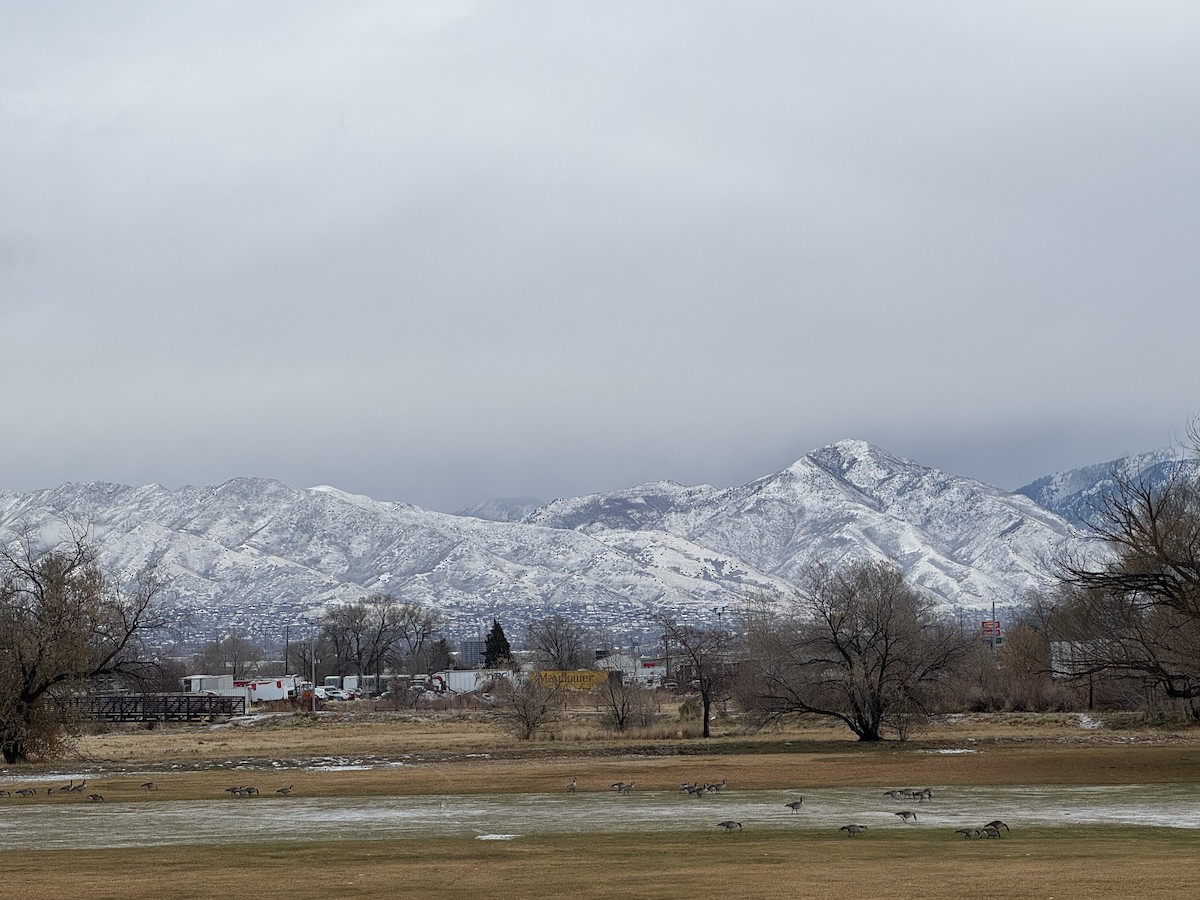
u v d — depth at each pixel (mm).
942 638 87750
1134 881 26000
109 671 79438
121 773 69062
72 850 37812
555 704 107875
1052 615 117562
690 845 36031
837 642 84750
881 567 90625
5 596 76750
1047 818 42625
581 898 25562
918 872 28453
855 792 53156
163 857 35438
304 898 26625
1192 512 72062
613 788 54156
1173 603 59312
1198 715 95500
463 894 26734
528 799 51875
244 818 46375
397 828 42375
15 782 63750
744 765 67812
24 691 74875
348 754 80938
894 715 84938
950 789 53688
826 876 28125
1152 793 51031
